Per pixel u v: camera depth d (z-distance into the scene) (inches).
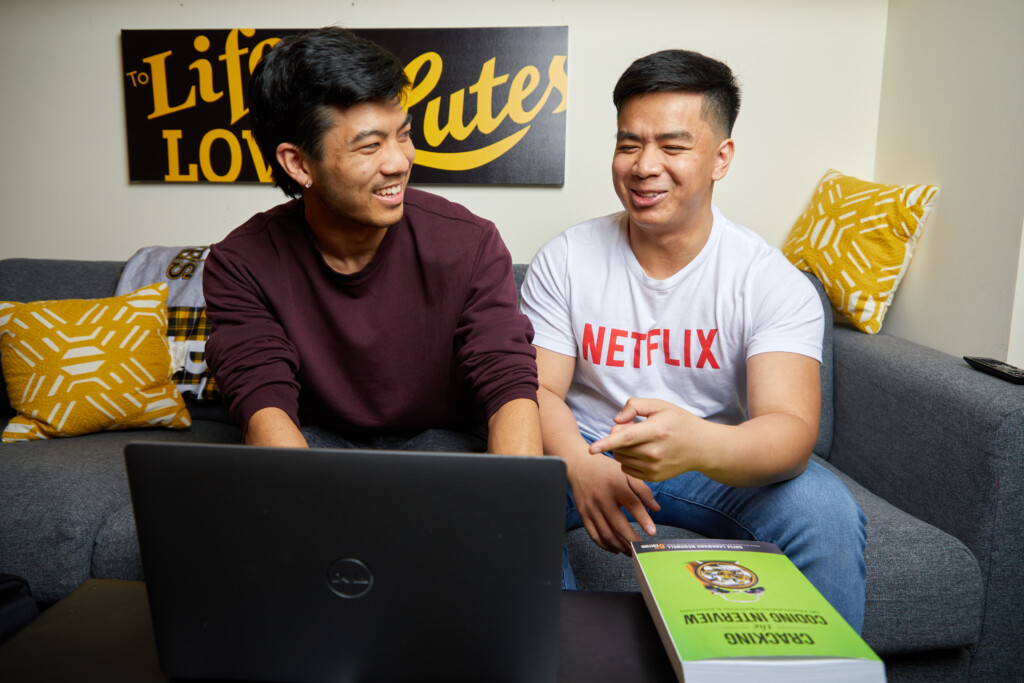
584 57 75.8
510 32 74.9
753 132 76.3
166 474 23.7
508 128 76.5
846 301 67.7
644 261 51.2
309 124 39.1
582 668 27.0
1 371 67.4
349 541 23.8
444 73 76.2
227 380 43.8
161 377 66.2
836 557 41.0
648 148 46.4
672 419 35.4
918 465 53.3
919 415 53.4
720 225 50.9
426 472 23.2
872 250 67.0
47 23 80.0
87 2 79.1
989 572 47.1
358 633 24.7
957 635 47.0
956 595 46.4
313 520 23.7
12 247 85.0
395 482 23.3
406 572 24.0
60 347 64.0
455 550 23.7
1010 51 55.3
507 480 23.0
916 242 67.1
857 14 73.7
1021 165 54.1
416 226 47.9
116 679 26.3
